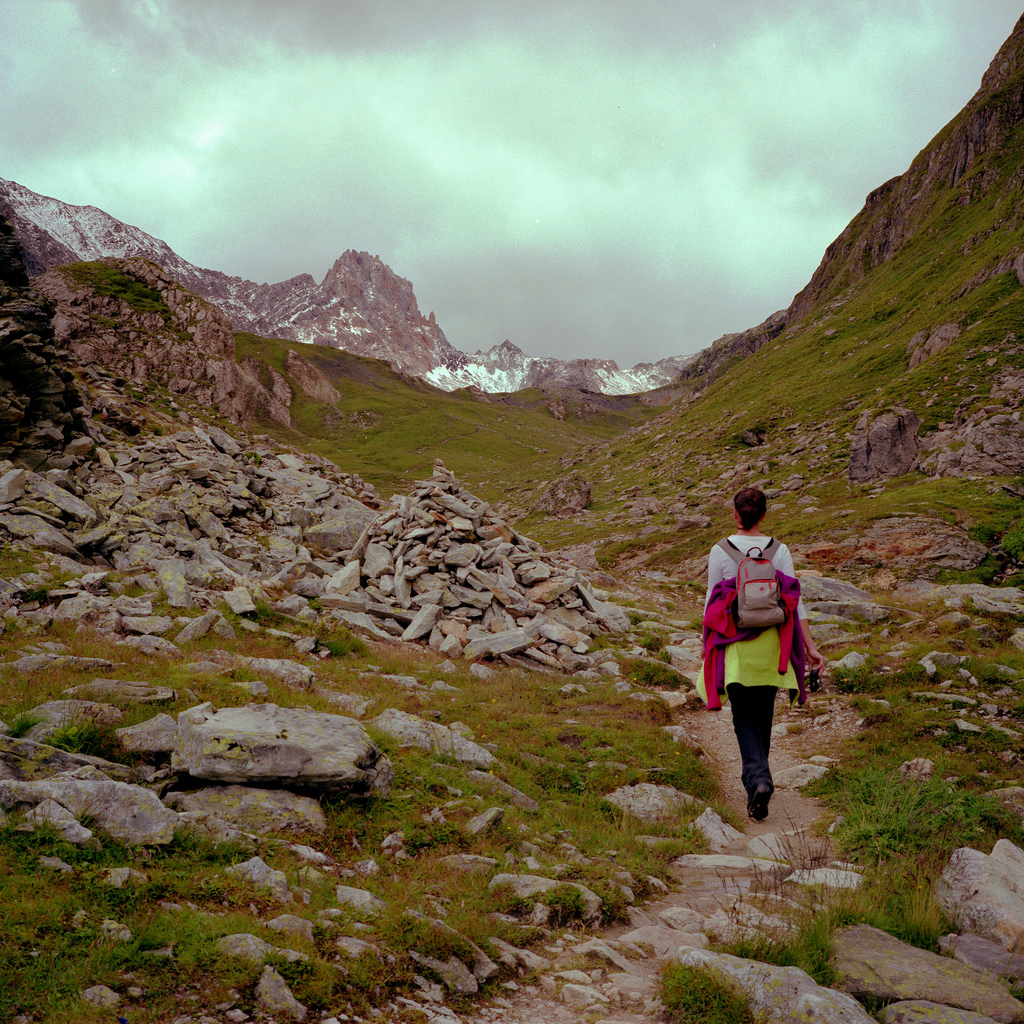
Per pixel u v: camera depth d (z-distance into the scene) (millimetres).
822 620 20562
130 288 58312
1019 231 77062
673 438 102188
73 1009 2908
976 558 34625
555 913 4887
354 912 4203
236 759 5582
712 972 3590
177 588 13492
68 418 21531
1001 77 121875
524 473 124625
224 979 3250
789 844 6863
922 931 4176
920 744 10211
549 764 8992
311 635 14062
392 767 6777
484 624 17875
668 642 20375
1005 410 50031
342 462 151250
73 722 5984
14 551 13977
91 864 4098
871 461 53969
